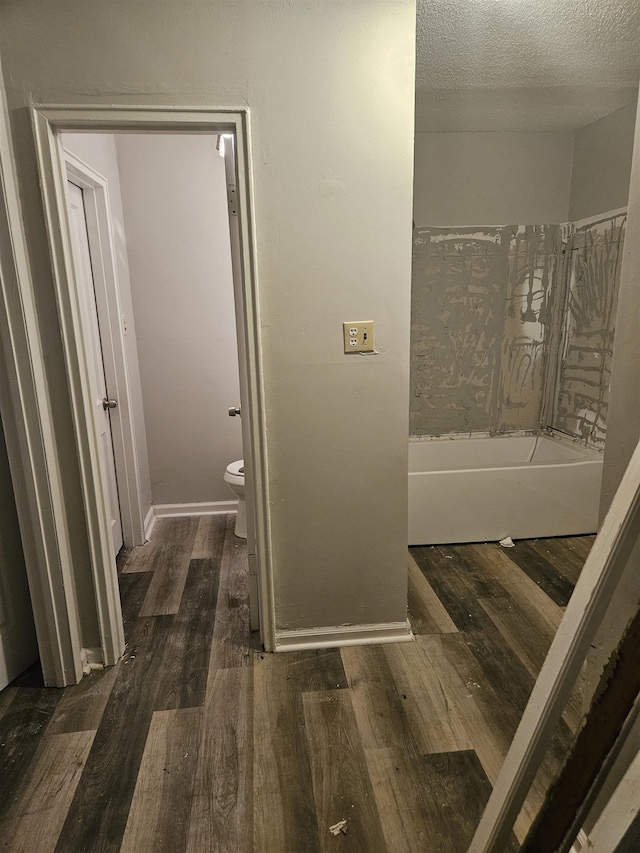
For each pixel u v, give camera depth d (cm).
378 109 173
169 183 314
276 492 198
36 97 159
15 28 156
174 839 135
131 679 195
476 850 117
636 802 78
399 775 152
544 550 292
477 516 299
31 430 172
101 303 275
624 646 89
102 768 156
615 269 303
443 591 252
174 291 327
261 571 203
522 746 107
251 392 187
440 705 179
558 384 366
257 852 132
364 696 184
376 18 167
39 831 138
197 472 355
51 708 180
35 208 164
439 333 357
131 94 163
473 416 371
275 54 166
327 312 186
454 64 232
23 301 164
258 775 153
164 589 260
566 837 97
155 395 339
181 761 158
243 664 203
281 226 178
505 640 214
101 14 158
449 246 347
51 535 180
